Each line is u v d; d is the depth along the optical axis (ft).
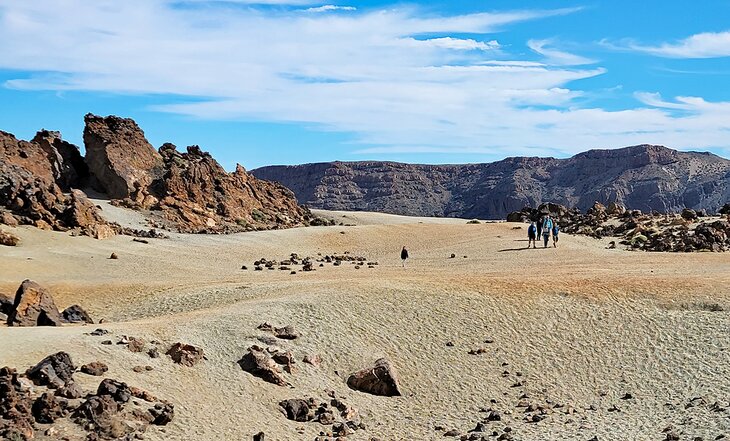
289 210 380.37
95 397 77.82
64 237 211.61
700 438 86.94
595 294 134.82
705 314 125.80
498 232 276.82
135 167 315.37
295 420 91.35
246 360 100.68
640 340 119.44
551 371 112.27
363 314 123.24
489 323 124.26
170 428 80.89
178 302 137.28
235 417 87.51
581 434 91.04
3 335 94.89
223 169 359.87
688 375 108.58
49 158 303.68
